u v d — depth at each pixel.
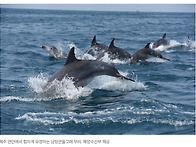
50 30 55.75
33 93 15.23
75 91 14.62
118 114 12.16
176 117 11.80
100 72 15.65
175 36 45.66
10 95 14.86
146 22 94.12
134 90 15.47
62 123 11.43
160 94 14.89
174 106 13.06
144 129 10.88
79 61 15.71
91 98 14.22
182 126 11.04
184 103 13.52
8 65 22.09
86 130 10.92
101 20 104.06
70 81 14.87
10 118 11.94
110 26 69.19
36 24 73.75
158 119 11.60
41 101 13.91
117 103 13.48
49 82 15.16
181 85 16.70
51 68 21.45
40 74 19.56
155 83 16.95
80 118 11.81
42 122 11.53
